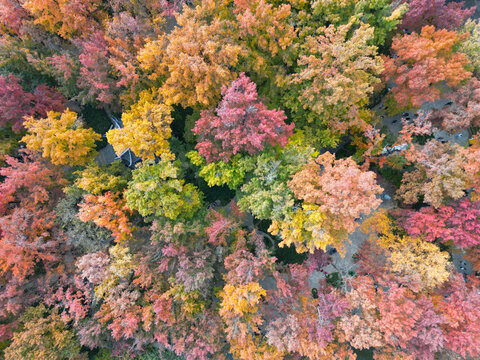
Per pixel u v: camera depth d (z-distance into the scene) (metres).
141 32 17.98
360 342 16.33
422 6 17.41
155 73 17.89
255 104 15.98
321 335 16.22
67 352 18.58
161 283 18.62
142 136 16.19
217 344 18.11
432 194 16.94
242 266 16.58
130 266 18.02
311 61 16.47
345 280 18.64
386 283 18.00
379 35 18.94
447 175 16.33
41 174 18.36
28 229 18.38
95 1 18.39
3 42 18.30
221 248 18.36
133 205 16.97
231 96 14.81
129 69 17.39
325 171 16.03
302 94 18.22
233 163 17.88
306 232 16.25
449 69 16.62
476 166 15.64
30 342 17.41
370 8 17.70
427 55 17.02
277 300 18.45
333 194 14.67
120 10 18.64
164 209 17.05
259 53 18.42
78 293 18.44
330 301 17.59
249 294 16.02
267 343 17.92
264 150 17.31
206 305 19.05
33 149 18.25
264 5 15.30
